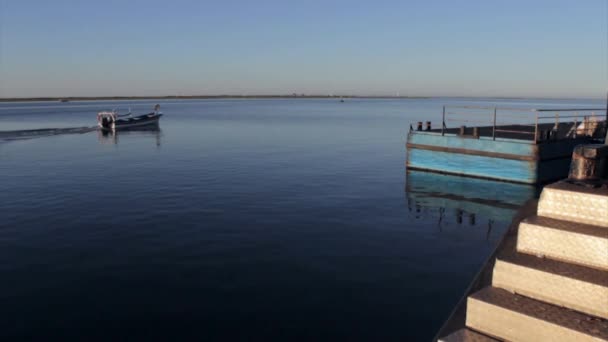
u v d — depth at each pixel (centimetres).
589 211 429
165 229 1339
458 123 7069
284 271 996
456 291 885
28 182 2191
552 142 1983
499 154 2058
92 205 1667
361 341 698
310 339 705
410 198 1802
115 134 5547
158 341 700
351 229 1342
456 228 1356
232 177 2333
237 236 1268
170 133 5675
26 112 14775
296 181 2208
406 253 1116
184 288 905
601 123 2166
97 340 705
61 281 945
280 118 9944
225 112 14212
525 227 437
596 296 366
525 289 407
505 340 390
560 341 354
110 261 1066
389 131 5984
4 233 1302
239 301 844
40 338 712
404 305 823
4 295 874
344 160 3061
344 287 908
